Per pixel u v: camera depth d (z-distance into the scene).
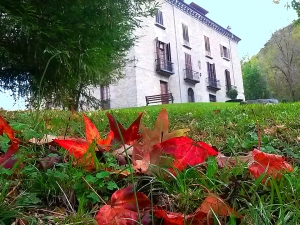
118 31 8.06
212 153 1.29
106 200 1.09
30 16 6.24
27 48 7.07
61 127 2.62
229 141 1.96
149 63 23.92
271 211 0.98
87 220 0.90
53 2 6.74
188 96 27.75
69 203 1.04
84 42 7.12
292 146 2.10
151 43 24.48
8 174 1.11
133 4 8.81
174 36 26.92
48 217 0.95
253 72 41.91
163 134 1.33
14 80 8.20
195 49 29.17
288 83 35.47
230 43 34.91
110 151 1.39
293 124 3.08
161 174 1.20
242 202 1.05
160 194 1.12
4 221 0.91
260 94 41.22
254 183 1.13
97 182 1.15
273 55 41.12
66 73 7.53
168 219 0.84
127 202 0.91
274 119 3.51
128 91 22.44
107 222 0.86
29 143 1.57
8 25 6.28
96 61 7.58
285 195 1.10
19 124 1.58
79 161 1.26
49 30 6.64
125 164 1.34
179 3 27.69
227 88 33.12
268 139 2.11
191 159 1.26
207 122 3.24
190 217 0.85
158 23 25.39
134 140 1.41
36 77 7.67
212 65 31.33
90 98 10.74
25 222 0.94
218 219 0.85
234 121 3.54
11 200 1.05
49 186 1.14
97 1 6.84
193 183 1.20
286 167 1.26
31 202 1.02
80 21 6.98
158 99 22.41
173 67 26.14
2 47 6.62
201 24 30.58
